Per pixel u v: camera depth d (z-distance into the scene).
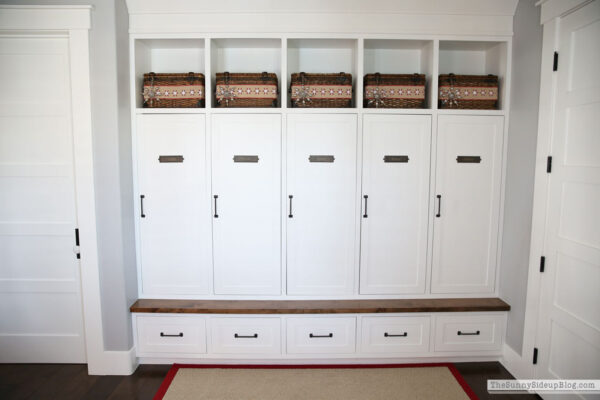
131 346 2.51
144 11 2.45
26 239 2.50
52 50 2.41
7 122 2.45
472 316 2.54
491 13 2.47
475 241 2.62
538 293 2.23
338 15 2.46
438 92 2.56
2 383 2.37
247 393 2.26
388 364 2.58
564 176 2.04
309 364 2.58
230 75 2.54
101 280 2.43
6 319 2.56
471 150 2.56
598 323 1.83
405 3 2.44
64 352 2.59
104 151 2.35
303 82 2.54
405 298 2.64
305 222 2.58
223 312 2.47
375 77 2.55
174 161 2.54
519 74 2.42
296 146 2.53
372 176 2.56
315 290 2.62
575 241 1.97
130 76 2.49
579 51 1.95
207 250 2.60
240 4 2.43
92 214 2.38
